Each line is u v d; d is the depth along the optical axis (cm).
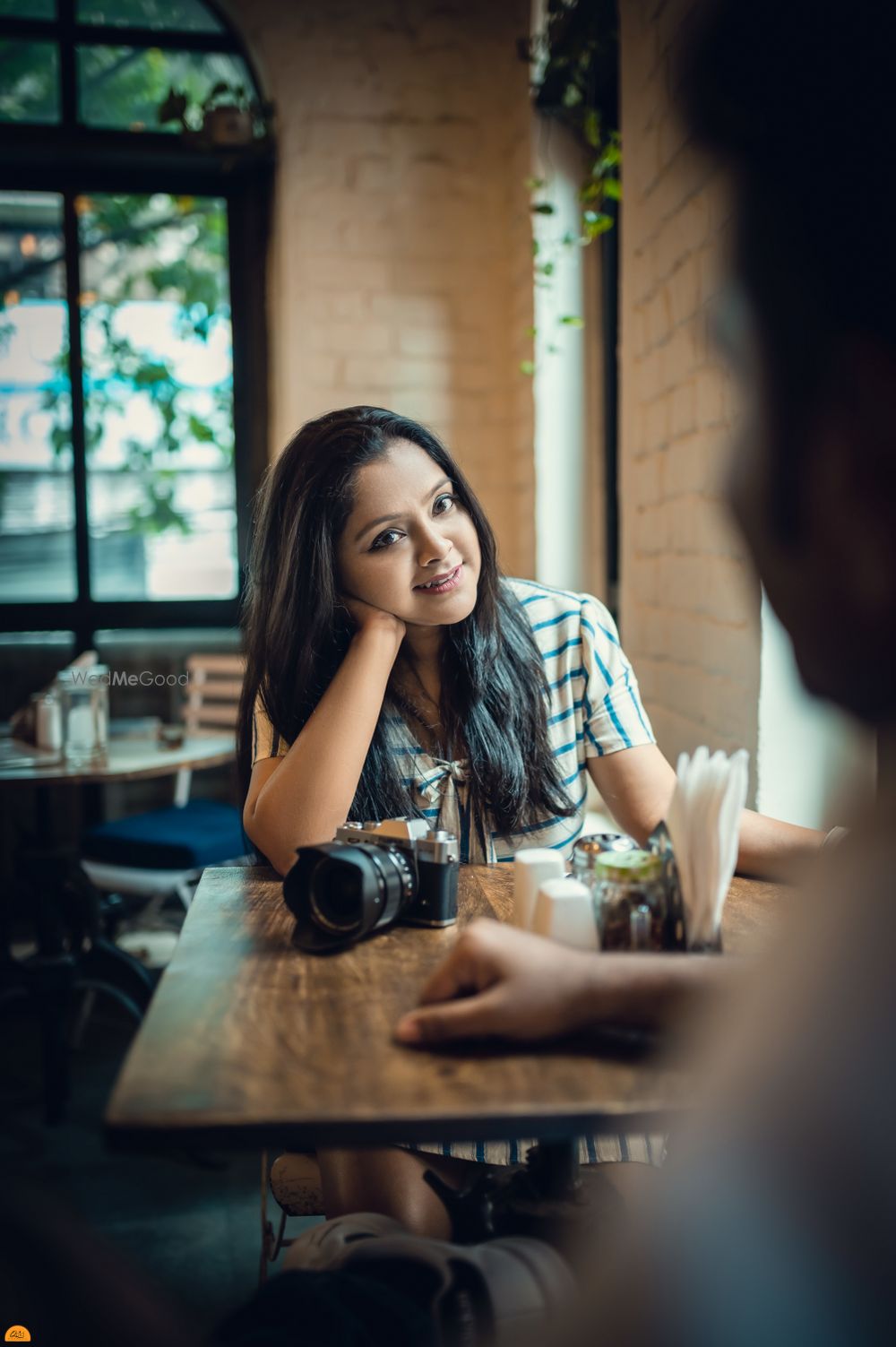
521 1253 75
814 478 36
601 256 287
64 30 320
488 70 320
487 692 131
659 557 216
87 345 340
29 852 239
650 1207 35
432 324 321
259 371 346
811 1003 32
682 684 204
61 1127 221
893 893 32
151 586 351
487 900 109
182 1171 206
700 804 81
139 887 262
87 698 249
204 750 258
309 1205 116
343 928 93
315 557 125
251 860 141
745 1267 31
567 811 133
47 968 227
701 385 187
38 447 341
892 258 33
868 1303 29
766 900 106
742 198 37
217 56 332
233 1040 74
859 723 39
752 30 36
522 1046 71
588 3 243
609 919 84
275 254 334
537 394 291
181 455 348
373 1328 67
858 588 36
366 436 125
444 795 132
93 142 322
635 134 218
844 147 34
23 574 344
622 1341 33
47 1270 46
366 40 316
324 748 118
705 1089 34
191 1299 164
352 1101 64
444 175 320
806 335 35
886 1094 30
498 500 324
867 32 34
